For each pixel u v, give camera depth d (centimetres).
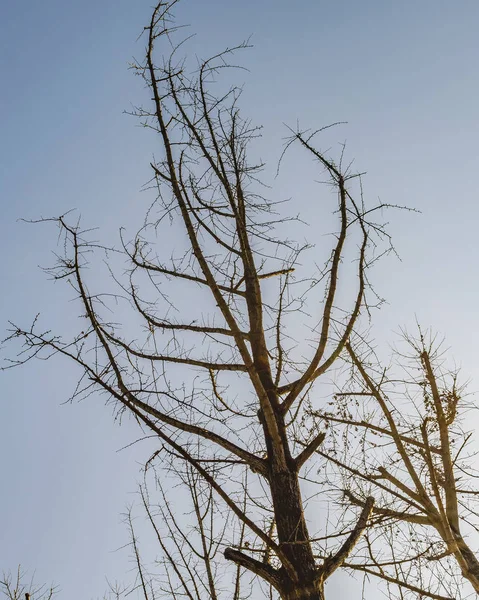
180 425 714
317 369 738
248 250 791
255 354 754
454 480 977
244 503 763
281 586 624
